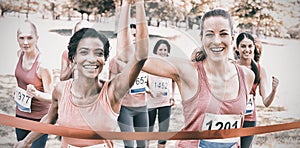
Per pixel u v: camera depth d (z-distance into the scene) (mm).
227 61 2809
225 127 2807
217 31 2797
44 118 2553
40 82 2537
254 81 2932
